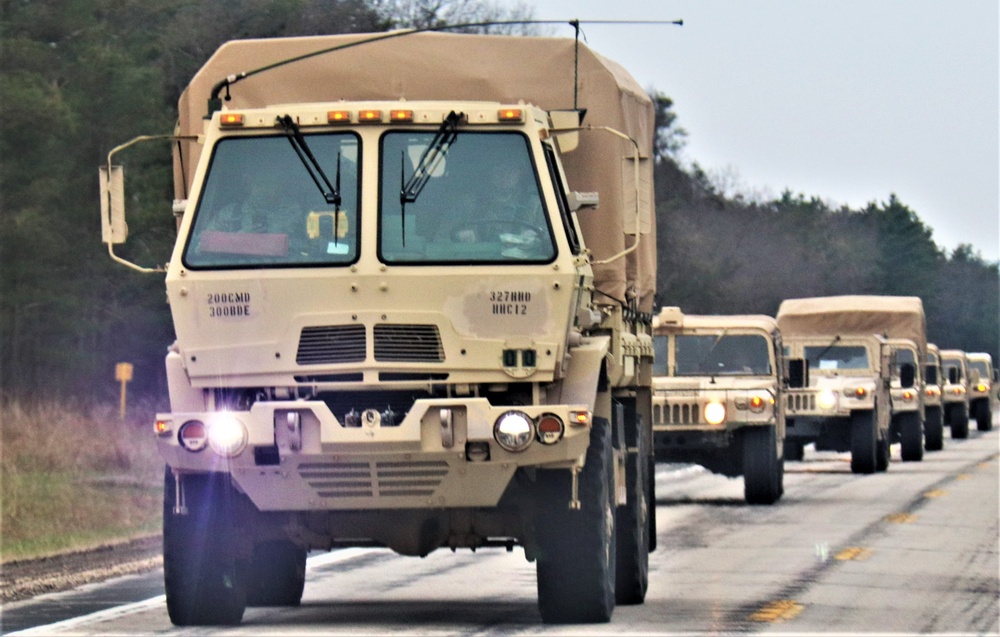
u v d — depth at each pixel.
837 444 110.44
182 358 37.06
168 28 162.00
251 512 38.50
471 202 37.34
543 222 37.16
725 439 83.94
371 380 36.34
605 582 38.28
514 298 36.56
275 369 36.62
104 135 137.38
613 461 39.75
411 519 37.72
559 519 37.59
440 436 35.53
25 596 47.75
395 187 37.44
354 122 37.75
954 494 89.81
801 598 45.12
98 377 149.75
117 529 70.62
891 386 128.88
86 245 137.25
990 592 46.47
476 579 51.12
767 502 84.12
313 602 45.75
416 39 44.75
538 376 36.44
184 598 38.72
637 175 39.25
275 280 36.66
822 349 116.50
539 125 38.59
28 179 133.12
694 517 75.94
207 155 38.00
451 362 36.38
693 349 89.81
